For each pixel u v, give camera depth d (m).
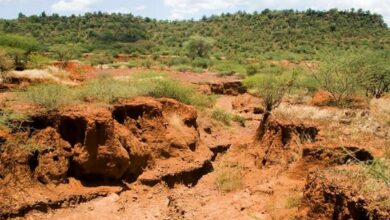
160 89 18.69
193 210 12.41
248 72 46.00
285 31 101.31
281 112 16.19
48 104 13.34
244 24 115.75
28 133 12.45
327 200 8.64
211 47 80.75
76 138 12.97
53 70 27.95
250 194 12.59
